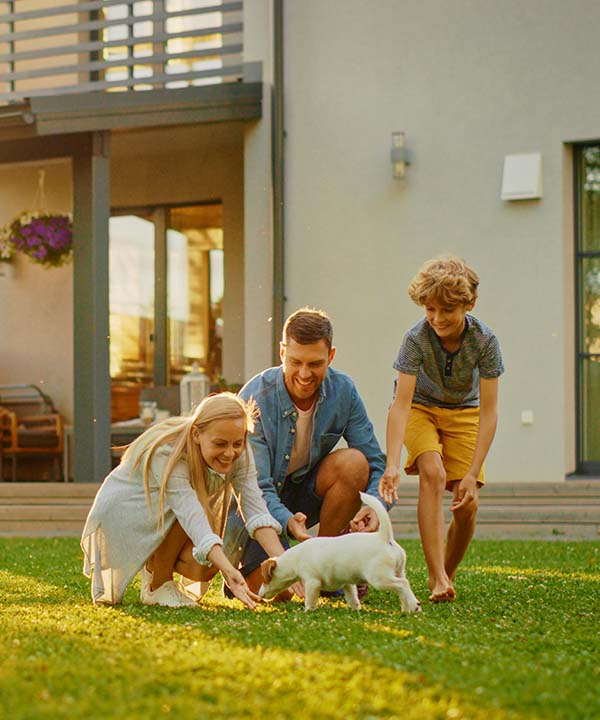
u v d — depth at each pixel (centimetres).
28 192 1091
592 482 782
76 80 1057
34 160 849
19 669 225
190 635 268
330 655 238
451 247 865
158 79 863
